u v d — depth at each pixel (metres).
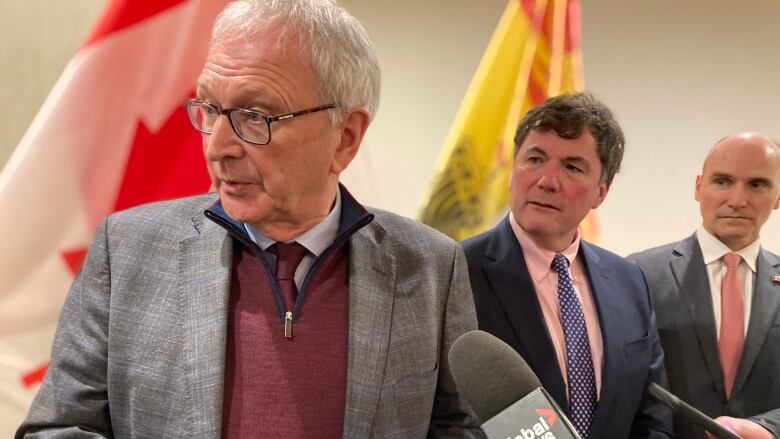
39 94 2.63
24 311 1.62
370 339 1.10
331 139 1.06
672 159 2.23
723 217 1.75
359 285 1.13
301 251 1.13
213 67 1.01
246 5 1.03
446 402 1.20
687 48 2.25
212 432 1.00
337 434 1.06
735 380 1.71
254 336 1.07
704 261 1.76
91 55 1.67
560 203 1.53
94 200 1.67
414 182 2.72
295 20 1.02
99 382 1.07
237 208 1.04
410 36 2.73
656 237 2.21
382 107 2.74
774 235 1.88
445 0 2.70
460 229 1.84
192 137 1.73
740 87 2.22
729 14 2.22
